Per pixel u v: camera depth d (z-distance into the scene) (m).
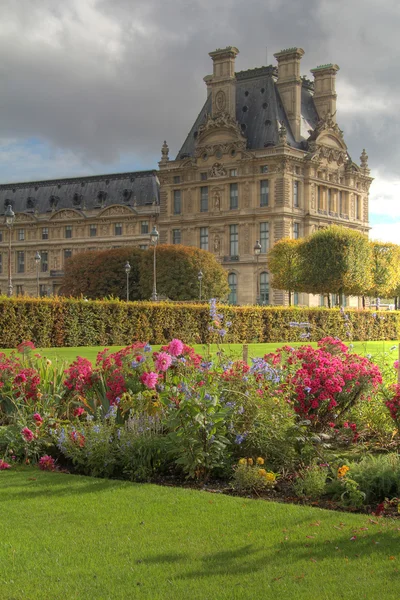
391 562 11.38
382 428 20.88
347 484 14.84
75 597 10.30
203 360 20.61
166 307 61.00
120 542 12.37
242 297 151.00
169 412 17.81
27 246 199.50
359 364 20.55
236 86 159.25
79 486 16.06
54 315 53.41
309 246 117.88
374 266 122.44
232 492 15.87
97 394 21.11
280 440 17.20
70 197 196.50
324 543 12.22
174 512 14.00
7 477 17.02
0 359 23.33
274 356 22.11
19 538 12.59
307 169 151.12
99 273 143.25
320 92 164.12
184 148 163.62
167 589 10.54
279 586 10.59
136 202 185.12
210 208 155.12
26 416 20.08
